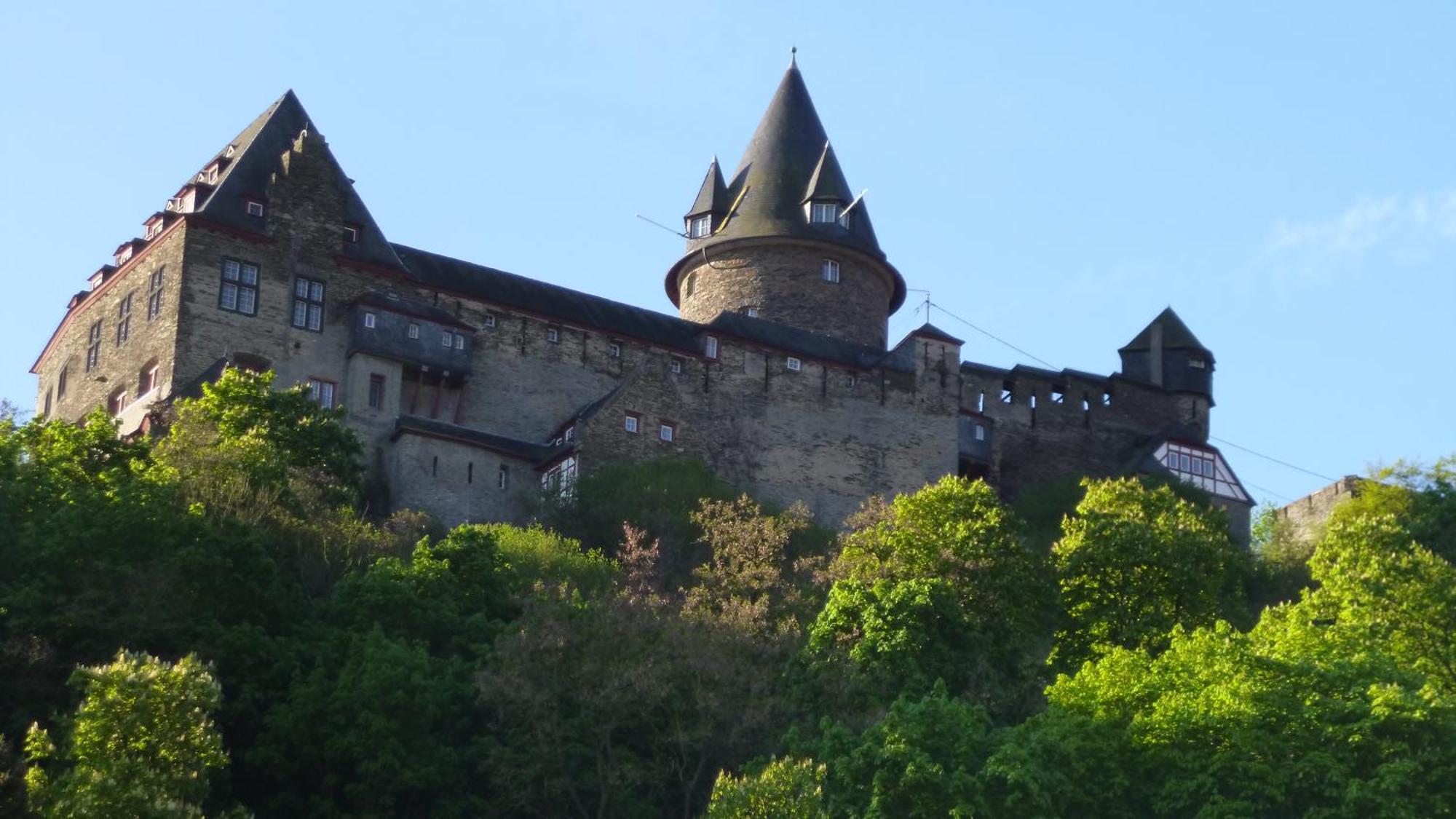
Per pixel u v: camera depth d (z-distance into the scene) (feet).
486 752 163.63
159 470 199.72
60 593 166.61
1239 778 156.76
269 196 267.39
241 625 168.86
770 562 215.51
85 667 147.74
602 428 267.39
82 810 129.90
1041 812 148.77
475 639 180.96
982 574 199.72
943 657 178.19
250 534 176.96
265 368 259.60
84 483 198.70
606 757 163.02
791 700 169.37
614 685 161.38
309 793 161.68
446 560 191.31
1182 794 156.56
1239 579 231.91
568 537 247.29
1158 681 167.22
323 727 161.58
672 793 164.76
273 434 222.07
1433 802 154.61
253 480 203.21
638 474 259.39
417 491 254.47
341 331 265.34
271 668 166.71
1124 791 158.51
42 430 213.46
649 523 248.11
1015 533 209.26
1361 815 153.17
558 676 164.76
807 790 140.26
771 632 185.47
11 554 172.45
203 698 139.54
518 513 259.39
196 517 179.32
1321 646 175.83
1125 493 225.15
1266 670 166.71
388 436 259.80
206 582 171.63
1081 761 158.51
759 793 139.64
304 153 271.90
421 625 180.24
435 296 274.16
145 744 136.87
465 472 258.78
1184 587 208.54
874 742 153.17
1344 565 192.24
